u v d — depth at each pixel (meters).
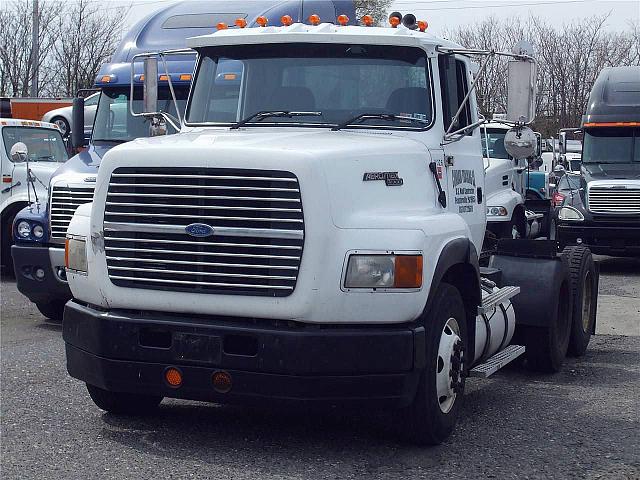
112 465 6.09
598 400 8.05
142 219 6.19
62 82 43.38
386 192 6.37
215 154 5.98
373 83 7.20
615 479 5.95
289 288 5.87
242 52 7.55
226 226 5.97
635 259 20.39
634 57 42.94
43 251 10.97
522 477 5.96
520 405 7.84
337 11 11.92
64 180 11.07
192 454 6.33
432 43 7.20
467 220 7.68
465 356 6.81
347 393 5.96
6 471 5.97
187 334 6.05
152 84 8.21
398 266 5.97
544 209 21.53
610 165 18.98
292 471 5.99
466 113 7.76
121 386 6.32
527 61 7.14
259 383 5.94
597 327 11.74
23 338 10.52
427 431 6.42
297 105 7.28
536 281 8.93
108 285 6.29
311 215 5.84
